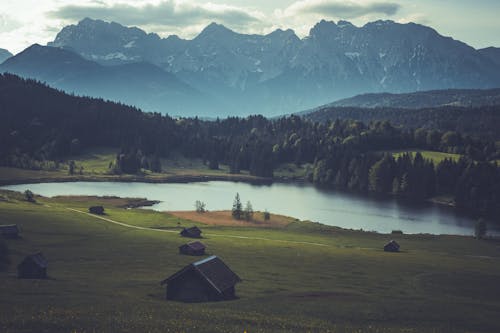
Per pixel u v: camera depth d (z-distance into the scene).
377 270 107.94
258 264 108.12
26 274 82.88
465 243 157.75
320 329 50.75
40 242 120.38
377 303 70.31
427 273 106.25
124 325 46.56
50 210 172.12
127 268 97.81
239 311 58.44
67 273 89.19
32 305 56.19
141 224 164.75
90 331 43.94
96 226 151.38
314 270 104.50
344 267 109.81
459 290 90.88
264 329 49.00
